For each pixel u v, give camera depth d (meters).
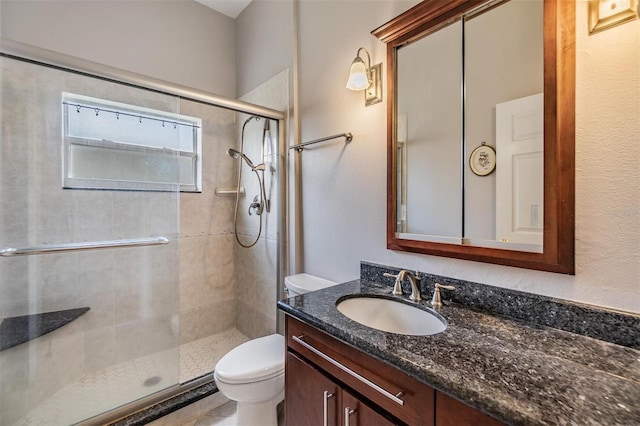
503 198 1.00
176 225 2.01
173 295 1.96
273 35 2.12
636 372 0.66
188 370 1.96
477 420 0.61
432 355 0.74
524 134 0.95
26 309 1.49
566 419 0.52
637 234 0.77
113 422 1.44
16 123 1.47
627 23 0.78
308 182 1.84
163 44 2.23
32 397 1.46
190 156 2.34
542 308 0.92
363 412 0.84
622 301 0.79
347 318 0.98
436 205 1.19
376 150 1.43
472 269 1.10
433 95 1.19
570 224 0.86
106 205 1.76
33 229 1.53
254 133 2.32
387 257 1.40
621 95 0.79
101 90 1.68
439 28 1.16
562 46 0.86
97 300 1.71
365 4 1.47
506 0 0.98
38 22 1.76
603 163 0.81
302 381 1.07
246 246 2.46
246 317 2.48
